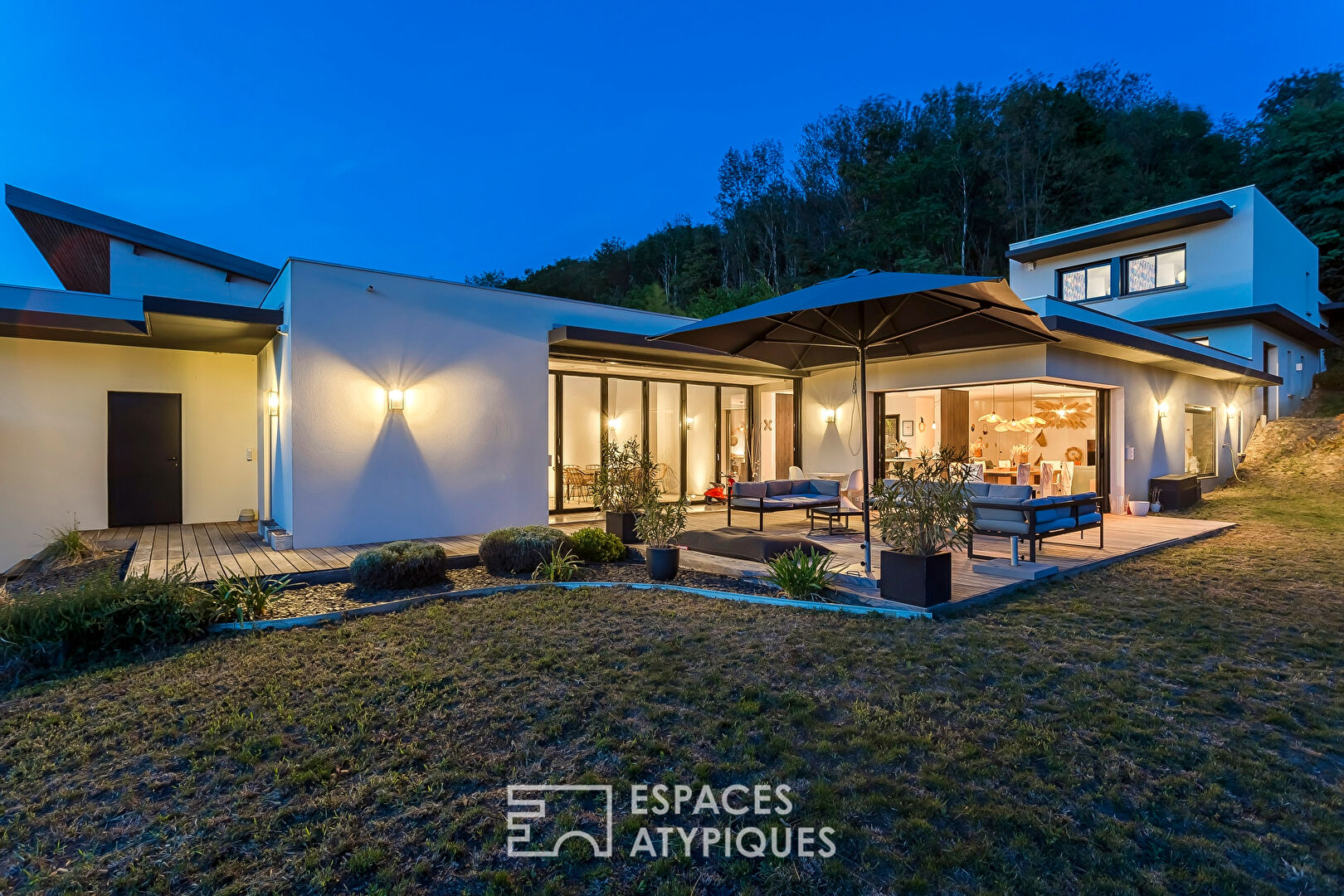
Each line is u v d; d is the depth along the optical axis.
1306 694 3.42
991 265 28.75
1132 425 11.41
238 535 8.38
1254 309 14.56
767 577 6.03
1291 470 14.19
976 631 4.45
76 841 2.33
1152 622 4.67
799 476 11.38
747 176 37.72
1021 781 2.57
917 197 30.72
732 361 10.88
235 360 9.98
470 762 2.80
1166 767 2.68
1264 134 27.73
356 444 7.70
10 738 3.14
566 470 10.65
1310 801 2.43
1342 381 19.50
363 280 7.77
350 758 2.84
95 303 8.86
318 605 5.44
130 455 9.23
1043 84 28.52
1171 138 30.33
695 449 12.41
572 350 9.76
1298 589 5.72
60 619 4.23
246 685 3.70
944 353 10.38
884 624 4.59
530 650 4.15
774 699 3.33
